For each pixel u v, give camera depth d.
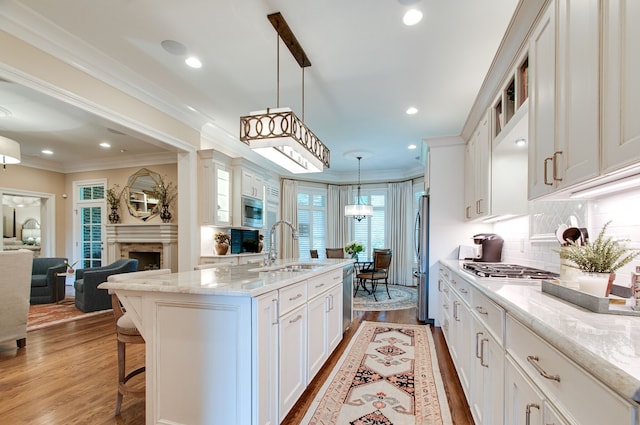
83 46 2.62
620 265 1.24
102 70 2.88
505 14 2.25
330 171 7.88
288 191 7.39
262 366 1.65
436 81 3.27
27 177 6.15
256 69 3.03
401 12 2.24
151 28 2.43
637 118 0.91
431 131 4.87
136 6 2.18
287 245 7.29
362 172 7.98
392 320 4.37
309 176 7.77
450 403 2.19
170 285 1.72
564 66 1.33
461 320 2.35
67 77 2.62
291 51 2.71
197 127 4.33
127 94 3.20
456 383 2.48
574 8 1.25
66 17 2.30
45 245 6.46
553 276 1.96
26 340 3.44
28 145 5.32
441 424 1.94
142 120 3.38
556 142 1.40
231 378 1.63
